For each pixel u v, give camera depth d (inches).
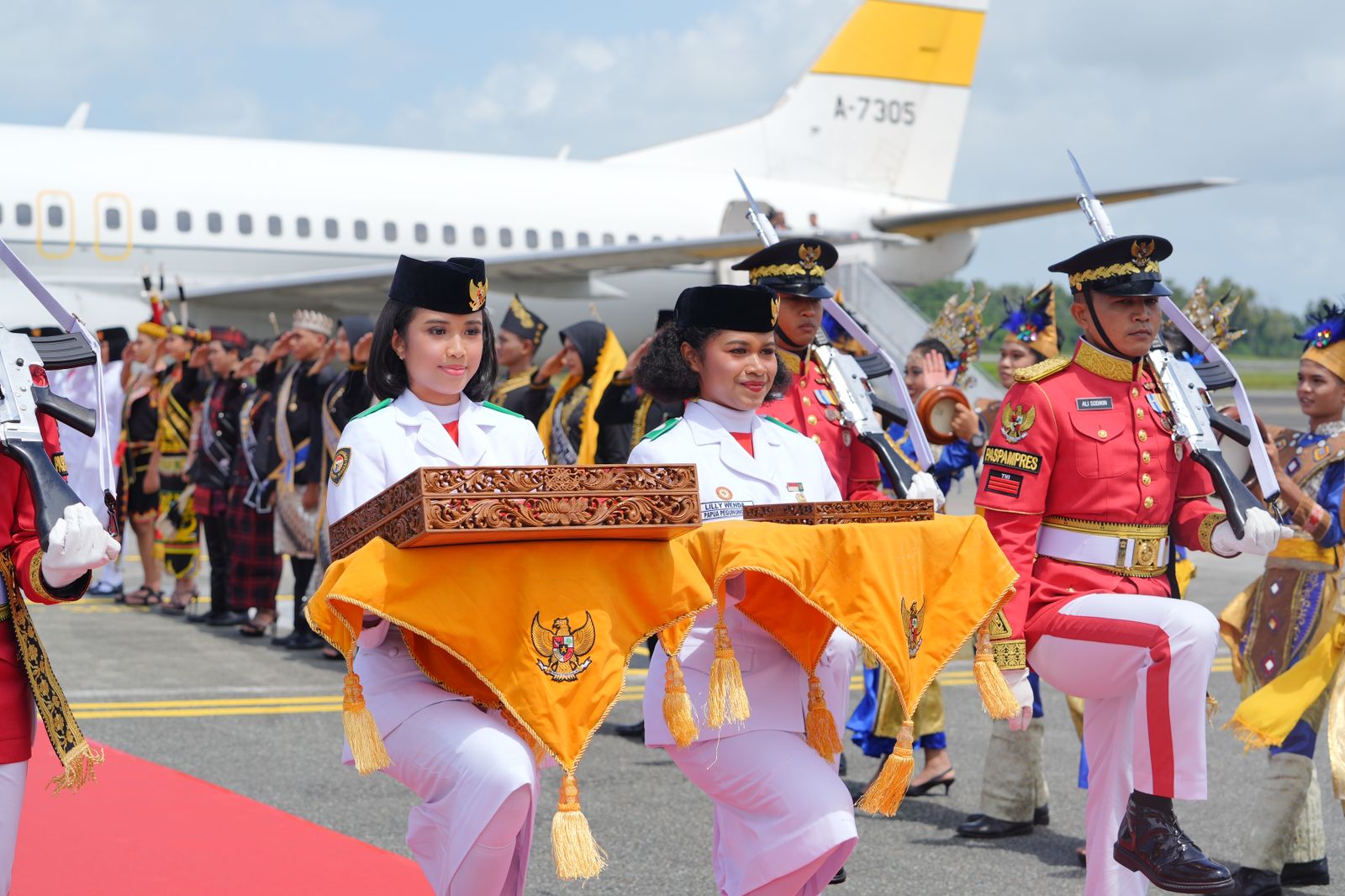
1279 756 216.8
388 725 140.2
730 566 140.2
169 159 925.8
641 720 339.6
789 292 214.5
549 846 236.4
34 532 132.6
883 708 272.2
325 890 192.4
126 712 339.0
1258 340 4480.8
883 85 1314.0
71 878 194.9
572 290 1055.6
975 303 304.8
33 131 901.2
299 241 955.3
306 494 422.6
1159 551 188.9
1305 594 218.1
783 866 147.5
